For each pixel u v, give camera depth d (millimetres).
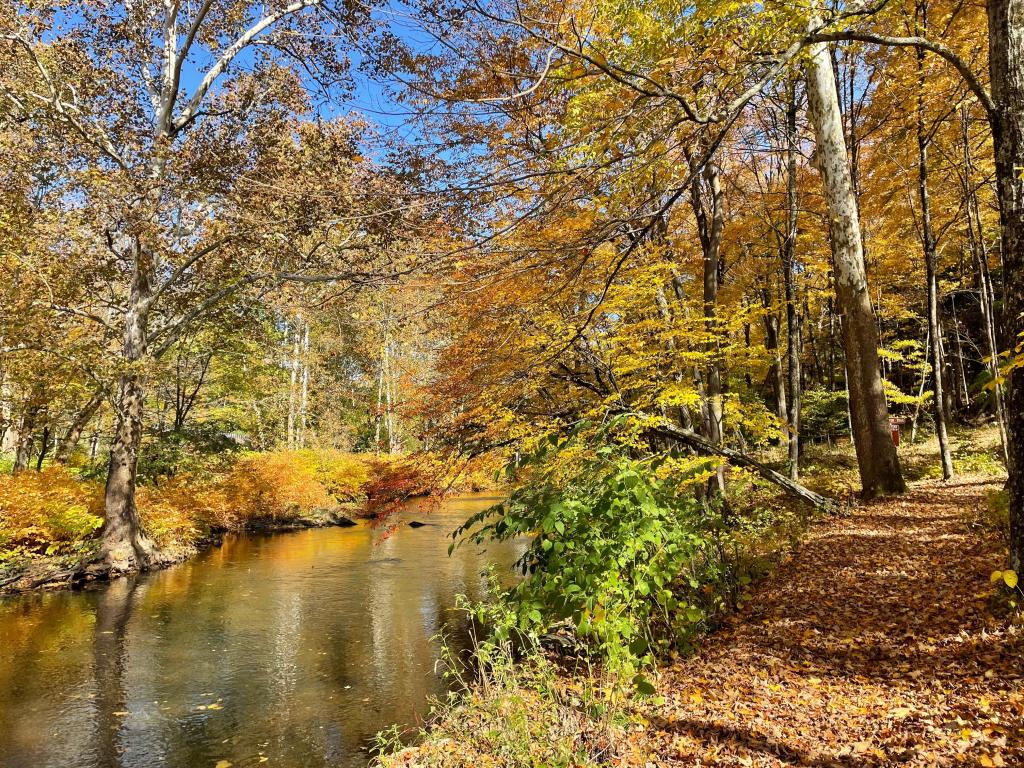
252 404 29156
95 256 14461
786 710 4406
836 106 11023
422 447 9953
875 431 10906
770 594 6953
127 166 13219
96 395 15297
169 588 12023
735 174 15875
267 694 6914
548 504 5137
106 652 8336
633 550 4746
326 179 10406
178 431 19531
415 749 4777
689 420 11578
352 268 8828
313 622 9656
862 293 10953
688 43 4676
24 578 12023
